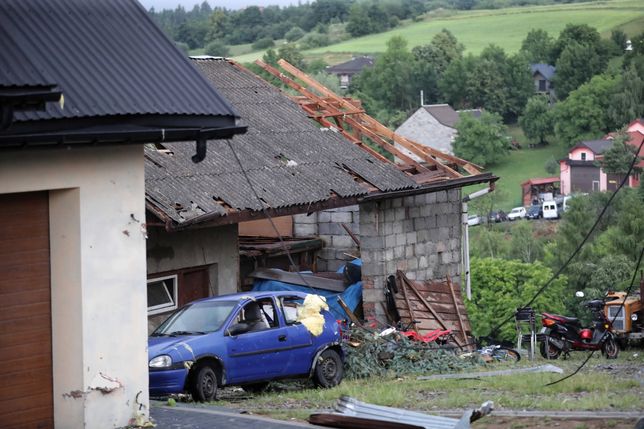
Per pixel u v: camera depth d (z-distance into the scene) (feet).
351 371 76.02
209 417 48.88
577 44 584.40
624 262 238.07
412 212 102.42
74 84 44.93
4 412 44.42
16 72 42.86
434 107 503.20
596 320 96.94
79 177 45.01
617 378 70.64
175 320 64.03
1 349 44.29
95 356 45.70
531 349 94.38
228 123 48.80
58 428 45.85
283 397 62.75
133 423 46.93
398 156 105.91
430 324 98.12
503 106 573.33
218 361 61.11
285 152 94.89
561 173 432.66
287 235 109.60
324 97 112.06
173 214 75.15
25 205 44.93
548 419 49.11
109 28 49.42
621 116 494.18
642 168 396.98
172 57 49.67
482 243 299.99
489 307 221.87
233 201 81.30
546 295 221.25
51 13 48.37
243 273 99.71
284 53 626.23
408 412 49.47
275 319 65.31
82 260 45.14
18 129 41.81
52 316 45.85
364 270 98.94
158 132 45.88
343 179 94.27
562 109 508.94
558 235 291.58
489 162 490.90
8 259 44.50
